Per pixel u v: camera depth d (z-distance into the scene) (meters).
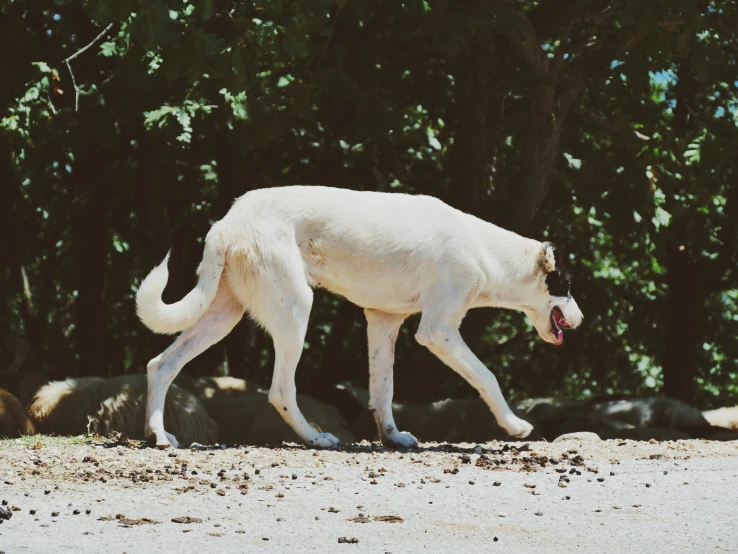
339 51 13.29
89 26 14.02
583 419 13.96
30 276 21.02
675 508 6.33
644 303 22.31
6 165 14.24
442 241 9.23
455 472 7.58
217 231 9.01
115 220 17.62
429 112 16.62
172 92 12.78
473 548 5.31
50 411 11.05
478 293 9.38
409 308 9.34
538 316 9.79
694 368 19.94
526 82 13.85
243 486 6.88
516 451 8.85
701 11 13.91
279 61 12.30
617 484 7.12
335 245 9.09
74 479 7.08
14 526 5.64
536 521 5.97
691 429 14.19
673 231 16.64
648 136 16.09
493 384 9.20
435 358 15.23
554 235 19.30
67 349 19.70
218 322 9.20
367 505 6.34
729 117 17.41
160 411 8.89
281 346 8.99
